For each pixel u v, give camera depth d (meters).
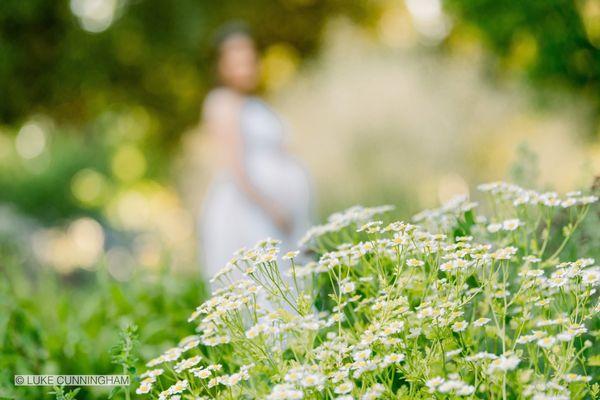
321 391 1.24
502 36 4.73
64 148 13.17
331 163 5.69
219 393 1.37
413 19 7.81
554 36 4.44
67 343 2.22
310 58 7.98
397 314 1.35
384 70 6.31
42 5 7.41
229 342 1.47
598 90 4.67
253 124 3.29
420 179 5.64
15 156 13.98
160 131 8.74
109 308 2.61
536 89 5.34
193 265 4.21
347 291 1.42
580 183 1.79
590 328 1.47
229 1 7.82
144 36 7.73
